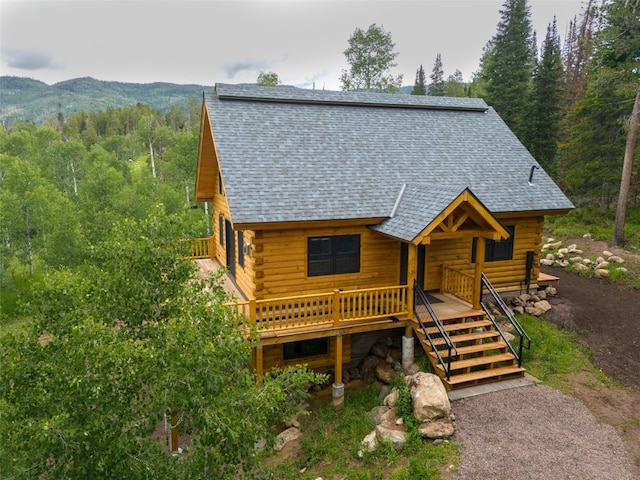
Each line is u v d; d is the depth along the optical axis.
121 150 67.12
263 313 13.09
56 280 6.90
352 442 10.42
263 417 6.88
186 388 6.00
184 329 6.16
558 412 10.45
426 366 12.58
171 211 30.89
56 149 44.22
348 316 12.67
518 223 16.27
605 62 22.95
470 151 17.16
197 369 6.04
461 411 10.46
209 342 6.27
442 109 19.08
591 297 17.47
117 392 6.04
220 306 7.02
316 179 14.12
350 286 14.29
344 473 9.44
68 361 5.92
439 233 12.43
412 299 12.94
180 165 35.94
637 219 26.88
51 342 6.35
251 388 7.21
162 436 11.01
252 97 16.41
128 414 6.06
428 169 15.76
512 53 36.59
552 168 32.28
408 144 16.69
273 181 13.59
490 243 16.06
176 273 7.13
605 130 28.31
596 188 28.94
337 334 12.55
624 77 22.50
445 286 15.30
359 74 45.59
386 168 15.33
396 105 18.28
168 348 6.01
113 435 5.86
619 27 21.50
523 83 36.78
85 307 6.91
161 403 5.81
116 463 5.77
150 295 6.81
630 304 16.81
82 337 5.89
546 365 12.77
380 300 13.08
